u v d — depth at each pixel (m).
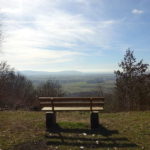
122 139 8.34
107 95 28.58
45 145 7.82
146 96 24.83
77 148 7.55
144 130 9.30
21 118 11.51
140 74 26.58
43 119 11.22
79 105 9.92
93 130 9.43
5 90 39.84
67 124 10.03
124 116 12.08
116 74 27.25
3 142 7.98
